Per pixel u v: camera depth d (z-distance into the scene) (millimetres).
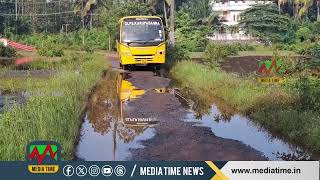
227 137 9562
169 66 23031
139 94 15094
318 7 65125
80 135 9789
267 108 11352
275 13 54281
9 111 10516
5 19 69688
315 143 8539
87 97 14070
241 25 55375
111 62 28516
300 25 52875
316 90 11711
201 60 27281
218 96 14453
